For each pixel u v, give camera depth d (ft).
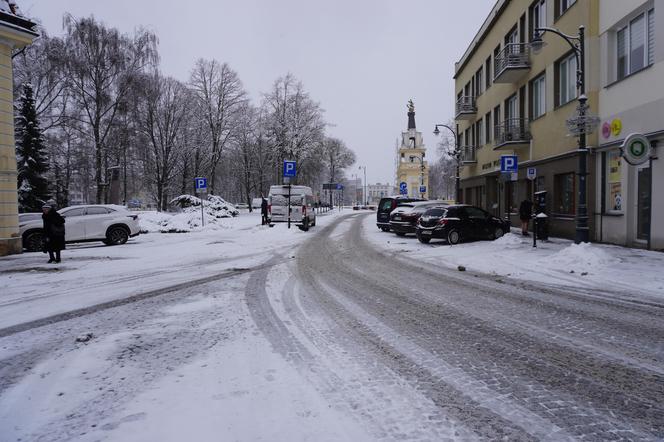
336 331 18.21
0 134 47.39
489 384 12.82
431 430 10.15
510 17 77.97
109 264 39.58
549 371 13.84
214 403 11.55
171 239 66.23
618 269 32.68
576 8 52.70
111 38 107.04
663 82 39.27
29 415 11.05
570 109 54.54
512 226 81.20
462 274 33.53
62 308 22.72
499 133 79.36
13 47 50.01
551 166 60.34
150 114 125.18
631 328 18.63
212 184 150.71
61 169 132.98
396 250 50.24
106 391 12.40
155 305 23.16
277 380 13.08
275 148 164.04
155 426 10.35
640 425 10.39
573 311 21.72
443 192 323.78
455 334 17.84
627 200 45.16
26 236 51.70
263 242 60.03
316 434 9.94
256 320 19.95
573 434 9.98
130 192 219.20
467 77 113.39
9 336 17.89
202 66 146.41
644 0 41.68
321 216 150.10
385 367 14.17
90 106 110.52
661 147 40.24
